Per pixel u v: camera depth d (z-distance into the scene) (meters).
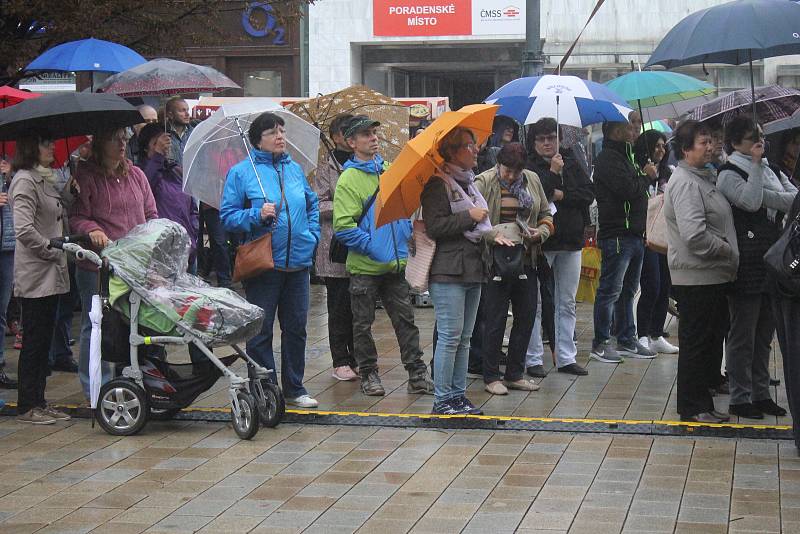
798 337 8.34
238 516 7.25
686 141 9.21
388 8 29.27
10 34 16.31
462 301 9.55
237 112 10.62
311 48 29.45
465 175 9.46
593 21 29.12
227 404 10.41
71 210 9.95
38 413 9.82
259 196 9.76
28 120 9.40
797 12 9.86
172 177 13.27
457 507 7.36
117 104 9.56
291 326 10.15
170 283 9.44
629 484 7.77
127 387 9.27
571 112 11.48
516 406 10.20
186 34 18.70
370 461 8.47
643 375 11.52
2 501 7.62
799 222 8.26
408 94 30.86
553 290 12.23
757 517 7.05
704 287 9.22
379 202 9.23
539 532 6.86
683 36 10.02
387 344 13.58
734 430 9.02
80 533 6.98
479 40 29.47
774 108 11.66
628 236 11.98
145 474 8.22
